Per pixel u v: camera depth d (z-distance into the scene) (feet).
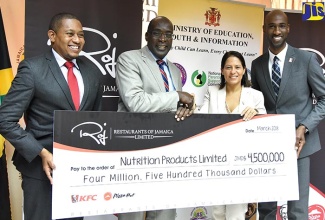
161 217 7.16
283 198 6.93
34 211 5.87
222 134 6.66
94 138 5.89
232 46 9.91
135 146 6.15
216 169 6.61
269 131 6.91
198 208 9.85
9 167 9.36
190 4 9.45
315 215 10.53
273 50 8.11
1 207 8.52
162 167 6.30
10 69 8.56
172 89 7.56
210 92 8.00
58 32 5.94
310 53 7.94
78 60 6.59
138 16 9.02
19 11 9.58
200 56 9.65
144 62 7.15
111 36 8.83
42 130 5.85
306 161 7.98
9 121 5.49
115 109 8.98
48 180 5.88
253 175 6.81
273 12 8.01
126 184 6.09
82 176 5.82
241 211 7.29
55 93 5.78
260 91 8.43
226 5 9.76
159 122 6.30
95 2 8.66
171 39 7.32
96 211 5.91
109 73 8.87
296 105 7.90
